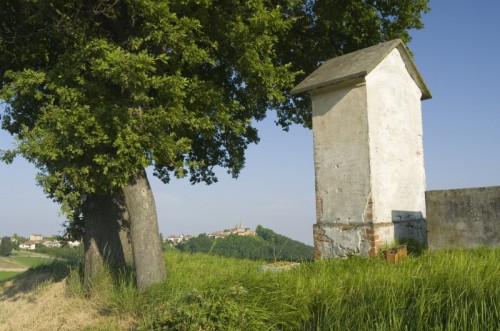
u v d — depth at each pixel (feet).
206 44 34.60
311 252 37.47
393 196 33.78
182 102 31.86
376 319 17.40
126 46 32.32
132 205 31.68
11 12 34.01
